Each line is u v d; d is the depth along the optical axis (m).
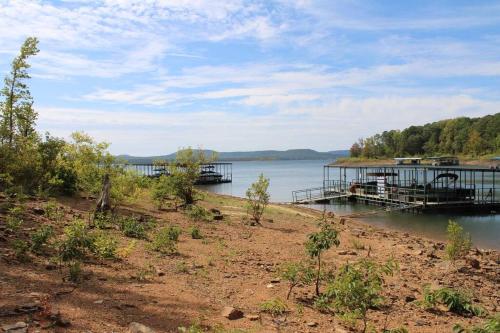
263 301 7.84
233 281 9.14
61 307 6.00
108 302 6.57
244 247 13.61
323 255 13.41
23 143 17.09
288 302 7.95
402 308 8.46
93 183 17.61
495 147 118.31
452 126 145.12
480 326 6.39
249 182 87.12
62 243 8.60
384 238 20.34
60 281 7.25
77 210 15.46
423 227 29.45
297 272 9.16
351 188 49.84
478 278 12.05
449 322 7.79
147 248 11.29
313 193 58.94
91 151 17.86
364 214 36.00
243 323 6.49
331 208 41.69
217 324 6.07
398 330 6.26
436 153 138.00
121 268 8.95
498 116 131.25
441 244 20.08
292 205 43.16
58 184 17.83
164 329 5.81
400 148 153.00
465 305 8.62
